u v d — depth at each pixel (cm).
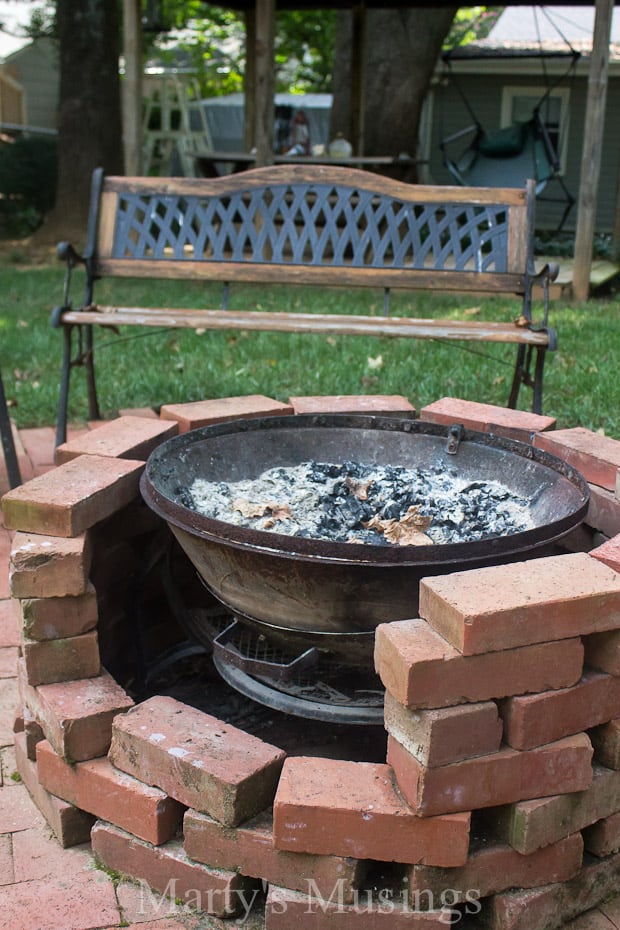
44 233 1263
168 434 287
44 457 443
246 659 218
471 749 174
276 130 1230
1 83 2519
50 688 213
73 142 1242
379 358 554
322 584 198
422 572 195
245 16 1150
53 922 188
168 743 194
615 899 201
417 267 449
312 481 266
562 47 1625
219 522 201
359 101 1120
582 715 185
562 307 815
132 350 620
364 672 235
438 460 279
